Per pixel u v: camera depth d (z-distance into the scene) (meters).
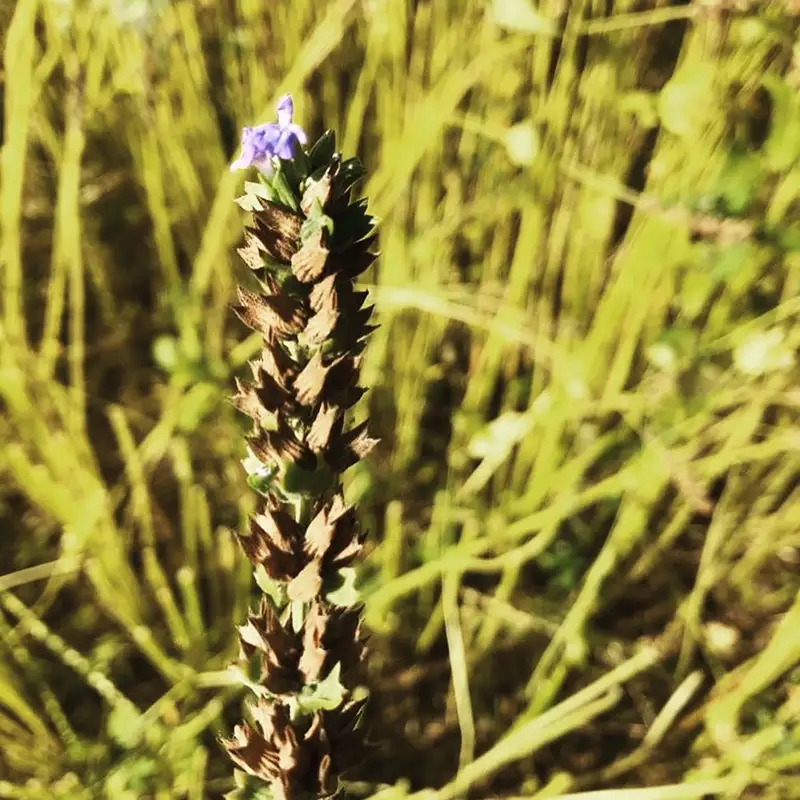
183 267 0.31
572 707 0.22
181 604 0.27
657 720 0.25
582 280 0.27
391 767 0.25
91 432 0.29
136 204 0.30
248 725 0.12
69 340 0.30
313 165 0.10
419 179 0.28
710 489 0.30
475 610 0.26
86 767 0.23
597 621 0.28
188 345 0.26
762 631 0.28
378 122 0.27
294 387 0.10
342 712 0.11
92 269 0.29
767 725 0.24
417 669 0.26
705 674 0.27
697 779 0.23
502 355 0.29
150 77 0.25
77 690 0.25
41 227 0.29
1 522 0.28
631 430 0.28
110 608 0.24
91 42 0.26
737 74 0.24
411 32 0.27
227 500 0.28
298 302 0.10
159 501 0.28
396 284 0.26
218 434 0.28
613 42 0.24
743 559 0.28
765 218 0.25
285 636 0.11
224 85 0.29
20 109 0.23
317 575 0.10
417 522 0.28
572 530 0.28
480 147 0.27
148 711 0.23
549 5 0.24
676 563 0.29
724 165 0.23
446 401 0.30
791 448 0.27
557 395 0.25
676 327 0.26
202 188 0.28
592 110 0.26
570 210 0.26
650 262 0.25
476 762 0.22
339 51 0.27
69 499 0.24
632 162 0.28
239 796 0.12
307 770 0.11
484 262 0.28
